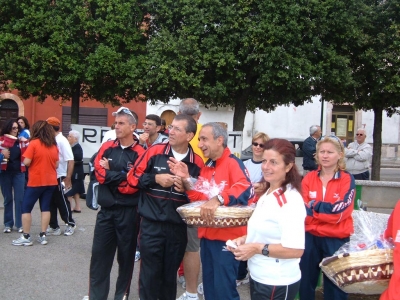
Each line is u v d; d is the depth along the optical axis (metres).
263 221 2.91
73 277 5.71
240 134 11.34
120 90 13.20
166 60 12.17
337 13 12.19
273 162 2.95
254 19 12.16
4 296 5.02
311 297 4.22
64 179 7.74
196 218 3.44
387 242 3.07
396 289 2.61
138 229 4.61
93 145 11.19
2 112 22.53
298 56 12.09
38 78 12.43
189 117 4.12
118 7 12.52
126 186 4.38
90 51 12.98
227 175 3.79
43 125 6.86
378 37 12.97
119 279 4.69
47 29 12.35
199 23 12.13
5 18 12.97
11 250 6.73
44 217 7.11
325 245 4.09
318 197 4.13
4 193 7.67
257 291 2.95
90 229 8.26
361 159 10.06
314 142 11.43
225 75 12.66
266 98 13.52
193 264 4.79
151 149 4.18
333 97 13.65
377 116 14.66
